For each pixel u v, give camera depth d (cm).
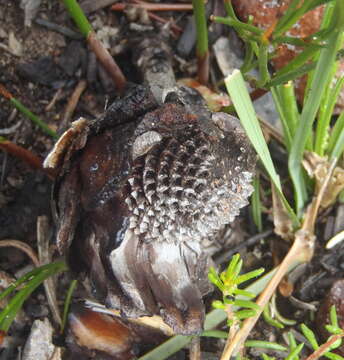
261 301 26
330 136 28
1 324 24
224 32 30
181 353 26
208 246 28
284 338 27
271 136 29
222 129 22
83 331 26
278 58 29
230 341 23
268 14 28
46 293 26
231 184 22
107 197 21
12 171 28
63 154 22
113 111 21
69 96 29
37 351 25
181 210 21
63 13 29
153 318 25
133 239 22
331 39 22
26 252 27
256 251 28
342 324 26
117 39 30
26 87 29
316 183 27
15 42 29
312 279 28
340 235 27
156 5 30
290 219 27
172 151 21
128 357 26
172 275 22
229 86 22
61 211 22
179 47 30
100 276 22
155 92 22
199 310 23
